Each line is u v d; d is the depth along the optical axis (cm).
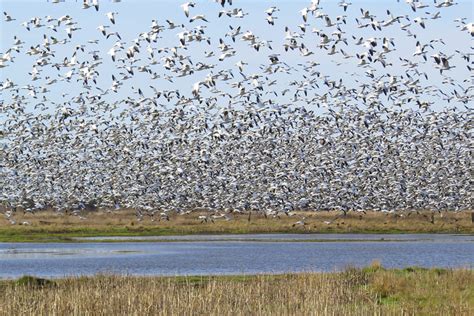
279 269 5759
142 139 7094
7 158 7244
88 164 7688
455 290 3872
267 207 7412
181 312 3288
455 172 7769
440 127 6888
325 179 7300
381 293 3947
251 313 3297
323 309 3297
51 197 7825
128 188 7594
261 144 7119
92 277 4588
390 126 7125
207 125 6788
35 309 3375
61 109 6744
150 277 4741
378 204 7719
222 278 4809
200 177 7312
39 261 6300
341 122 7000
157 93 5609
